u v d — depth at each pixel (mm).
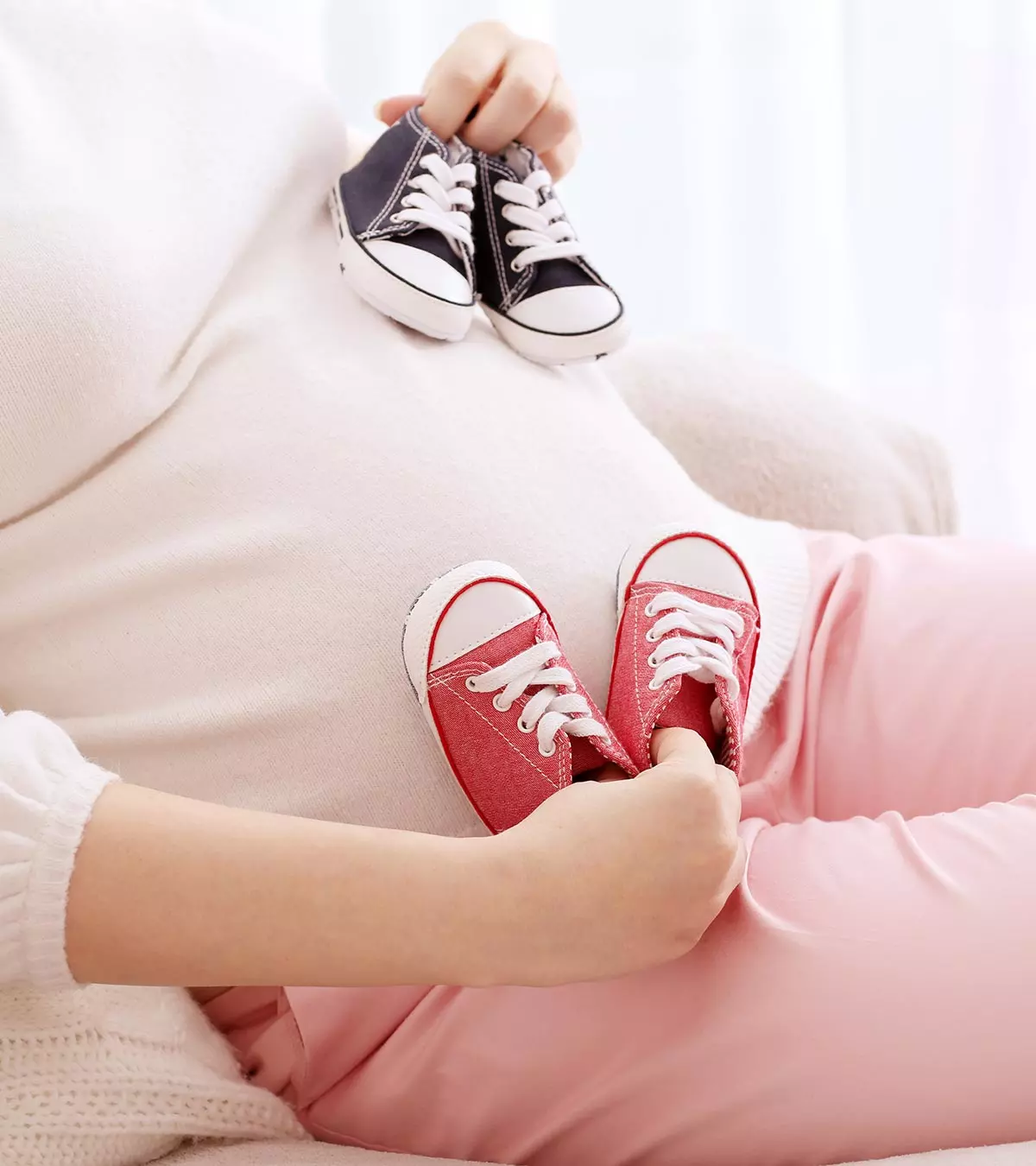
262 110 897
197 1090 678
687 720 786
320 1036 721
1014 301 1833
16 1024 620
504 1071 682
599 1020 665
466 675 738
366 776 752
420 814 765
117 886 581
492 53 928
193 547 760
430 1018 709
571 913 604
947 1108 625
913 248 1824
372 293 849
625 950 614
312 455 778
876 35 1742
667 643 775
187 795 759
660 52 1736
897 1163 588
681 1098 652
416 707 758
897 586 909
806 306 1849
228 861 590
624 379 1194
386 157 900
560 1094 676
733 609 829
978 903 644
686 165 1777
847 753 860
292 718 742
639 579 819
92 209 749
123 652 767
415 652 742
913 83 1758
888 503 1183
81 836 584
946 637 852
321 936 589
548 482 821
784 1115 639
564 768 731
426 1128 715
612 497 846
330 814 753
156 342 763
